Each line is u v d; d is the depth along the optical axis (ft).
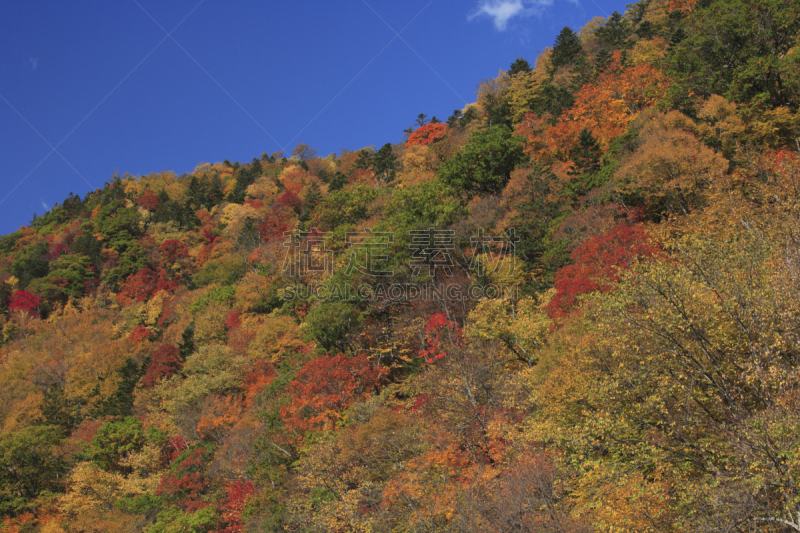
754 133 102.89
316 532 68.03
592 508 47.06
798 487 33.14
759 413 36.11
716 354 42.63
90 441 122.83
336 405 92.58
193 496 94.53
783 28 116.26
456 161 167.22
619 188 105.81
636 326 44.45
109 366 170.40
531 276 115.34
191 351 160.15
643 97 163.32
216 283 220.02
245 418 103.91
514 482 51.49
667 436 42.96
